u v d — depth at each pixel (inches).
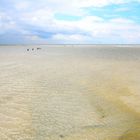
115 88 546.0
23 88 534.9
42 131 299.9
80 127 313.9
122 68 891.4
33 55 1605.6
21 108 392.2
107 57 1438.2
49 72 781.9
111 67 922.7
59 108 396.8
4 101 429.1
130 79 657.0
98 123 329.4
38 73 756.6
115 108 397.7
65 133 294.4
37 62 1096.2
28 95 475.8
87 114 367.9
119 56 1526.8
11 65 962.7
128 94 488.1
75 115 362.3
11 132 295.6
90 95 484.4
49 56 1515.7
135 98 455.8
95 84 593.6
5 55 1589.6
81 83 606.5
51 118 348.2
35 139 276.5
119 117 354.0
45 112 374.3
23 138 278.4
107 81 631.8
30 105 409.7
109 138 277.6
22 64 1003.9
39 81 622.5
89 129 307.3
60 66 947.3
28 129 306.3
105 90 527.5
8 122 329.4
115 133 292.8
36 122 331.3
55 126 317.1
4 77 668.7
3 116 352.5
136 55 1631.4
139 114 366.6
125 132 296.4
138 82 611.8
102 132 297.1
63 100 445.7
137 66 952.9
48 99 450.6
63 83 604.1
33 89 528.7
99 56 1531.7
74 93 501.0
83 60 1222.9
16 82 599.5
